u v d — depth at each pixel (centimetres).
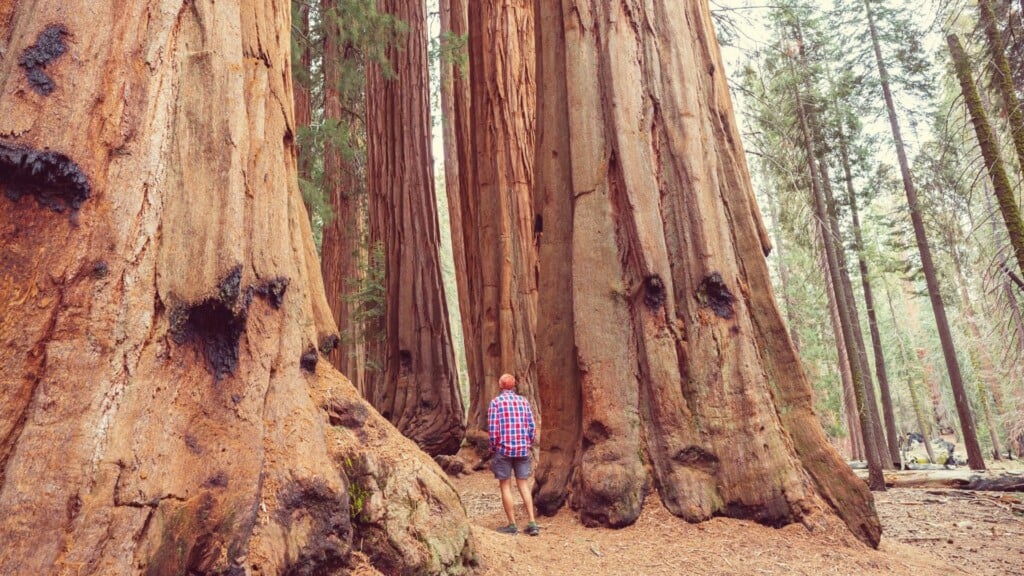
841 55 1877
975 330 2673
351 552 324
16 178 242
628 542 523
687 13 746
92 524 224
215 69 321
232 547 263
